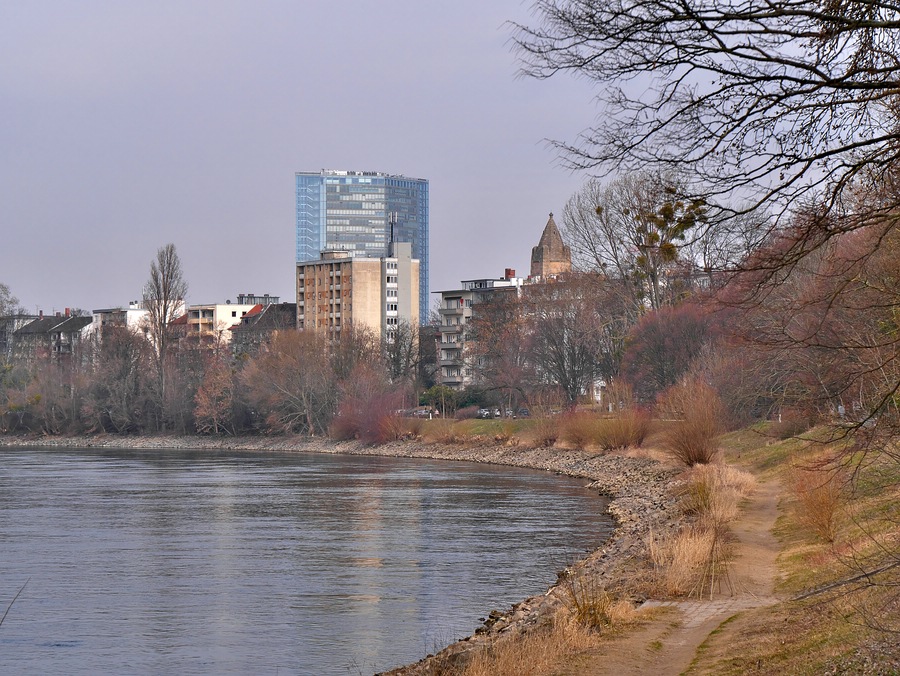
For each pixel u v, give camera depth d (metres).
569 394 149.00
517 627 35.81
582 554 56.75
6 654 37.00
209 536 66.00
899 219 16.12
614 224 96.69
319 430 194.00
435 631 39.28
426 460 148.25
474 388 190.62
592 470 113.81
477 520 72.81
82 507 84.06
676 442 91.06
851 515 39.03
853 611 25.62
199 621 41.66
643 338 115.25
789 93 15.71
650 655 26.91
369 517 75.50
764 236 16.72
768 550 43.34
